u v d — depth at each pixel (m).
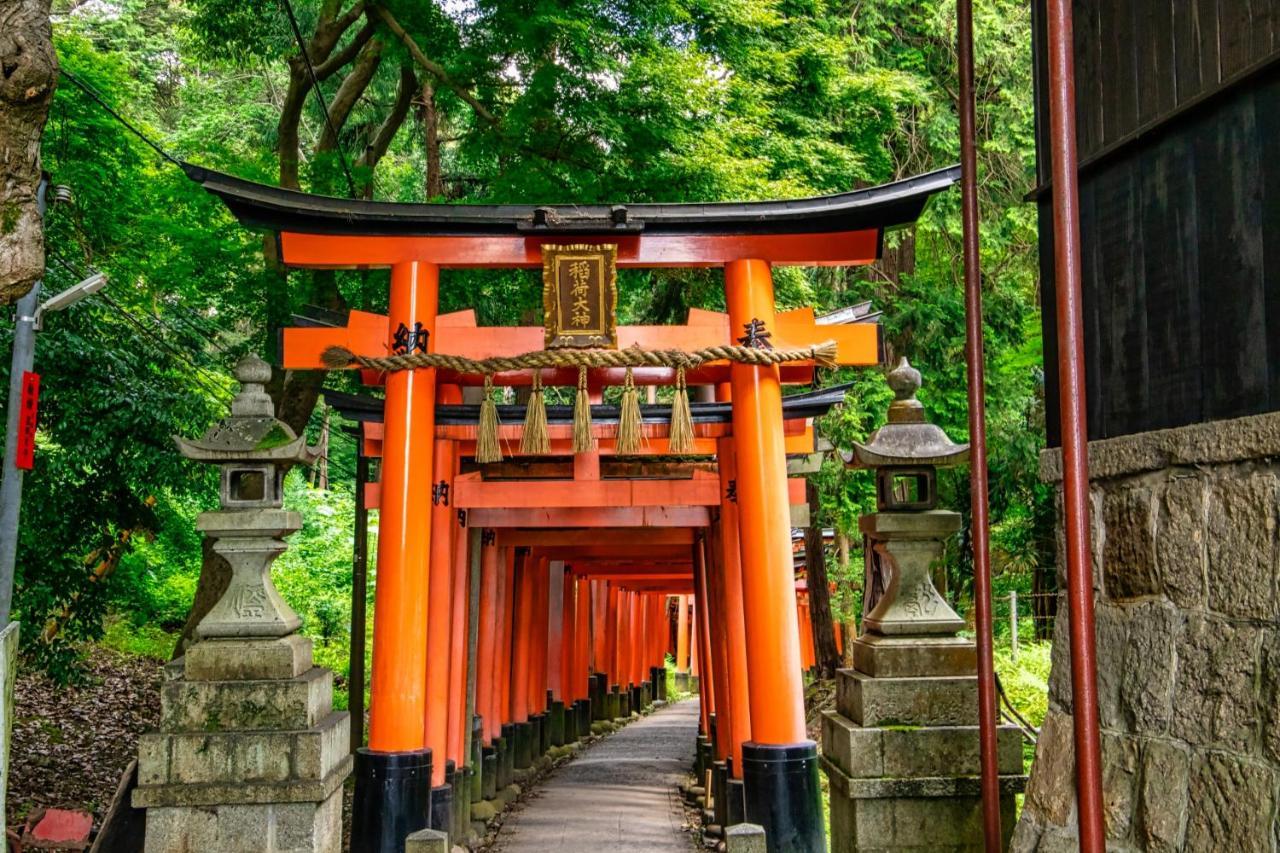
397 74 19.41
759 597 8.65
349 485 31.80
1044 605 20.55
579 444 8.61
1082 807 3.39
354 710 14.94
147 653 21.53
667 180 13.94
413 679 8.53
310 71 12.24
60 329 12.80
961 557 18.17
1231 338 3.49
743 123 15.34
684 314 17.14
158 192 15.22
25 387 9.24
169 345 14.80
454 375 9.77
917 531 6.85
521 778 16.23
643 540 16.25
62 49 14.19
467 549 11.82
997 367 17.94
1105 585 4.21
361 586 15.17
